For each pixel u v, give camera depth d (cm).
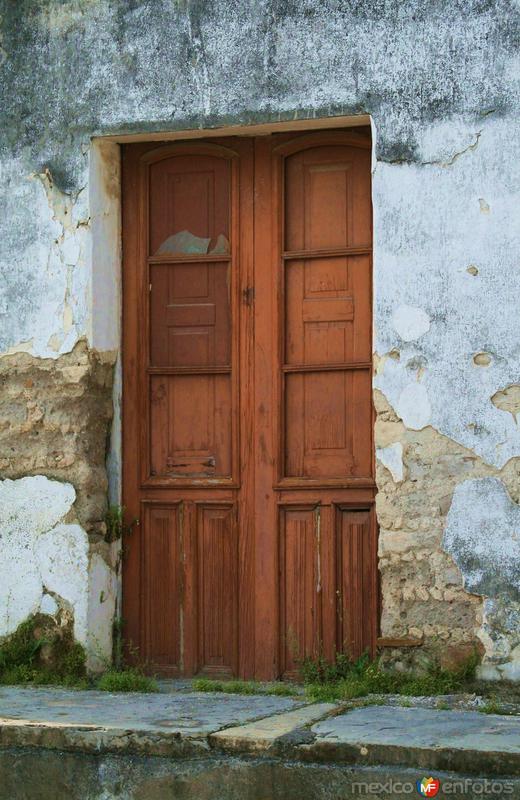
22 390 683
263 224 679
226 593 679
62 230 681
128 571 694
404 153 627
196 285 692
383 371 625
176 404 693
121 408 696
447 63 623
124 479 695
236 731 524
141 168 698
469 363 612
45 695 627
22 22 694
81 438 673
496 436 607
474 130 618
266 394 674
